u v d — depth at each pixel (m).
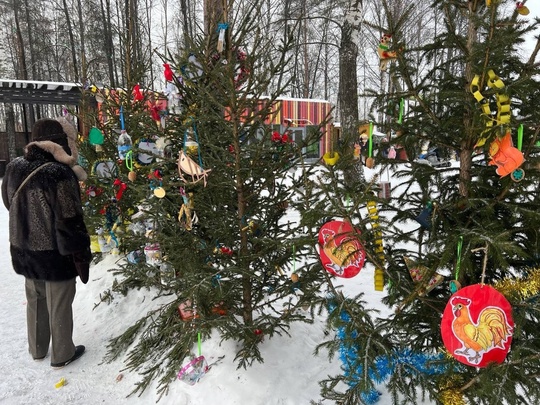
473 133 1.91
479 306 1.57
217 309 2.97
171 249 2.91
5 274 6.01
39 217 3.11
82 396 2.95
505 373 1.60
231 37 2.75
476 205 1.95
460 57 1.98
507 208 1.92
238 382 2.67
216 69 2.54
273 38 2.83
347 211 2.01
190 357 2.85
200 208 2.93
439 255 1.86
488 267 2.04
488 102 1.79
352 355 2.35
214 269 2.75
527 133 1.88
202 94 2.72
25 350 3.63
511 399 1.58
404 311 2.21
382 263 2.14
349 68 8.80
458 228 1.81
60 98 12.83
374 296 4.40
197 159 2.79
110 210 4.90
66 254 3.11
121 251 4.83
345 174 2.38
